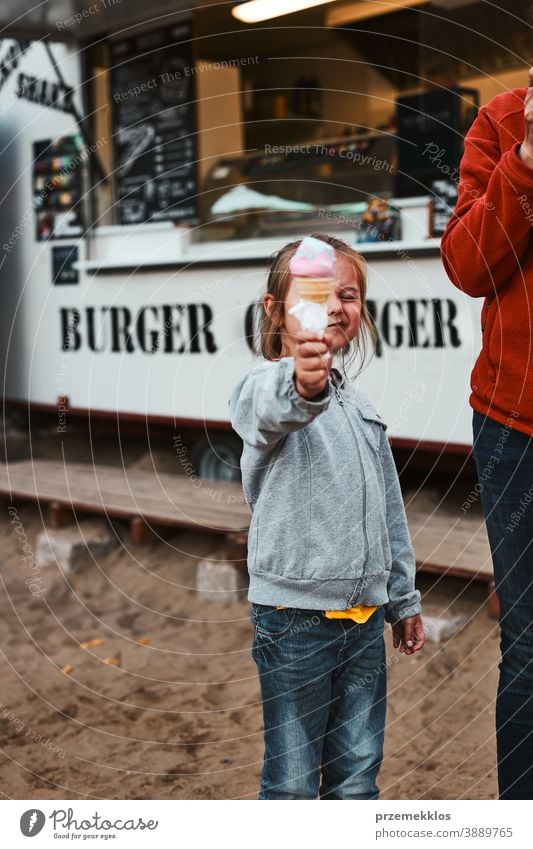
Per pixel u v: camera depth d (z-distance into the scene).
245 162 5.90
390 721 3.11
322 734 1.81
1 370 7.06
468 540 4.11
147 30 6.07
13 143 6.90
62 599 4.50
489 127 1.87
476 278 1.79
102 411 6.32
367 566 1.77
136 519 4.80
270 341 1.89
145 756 3.00
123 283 6.14
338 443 1.78
